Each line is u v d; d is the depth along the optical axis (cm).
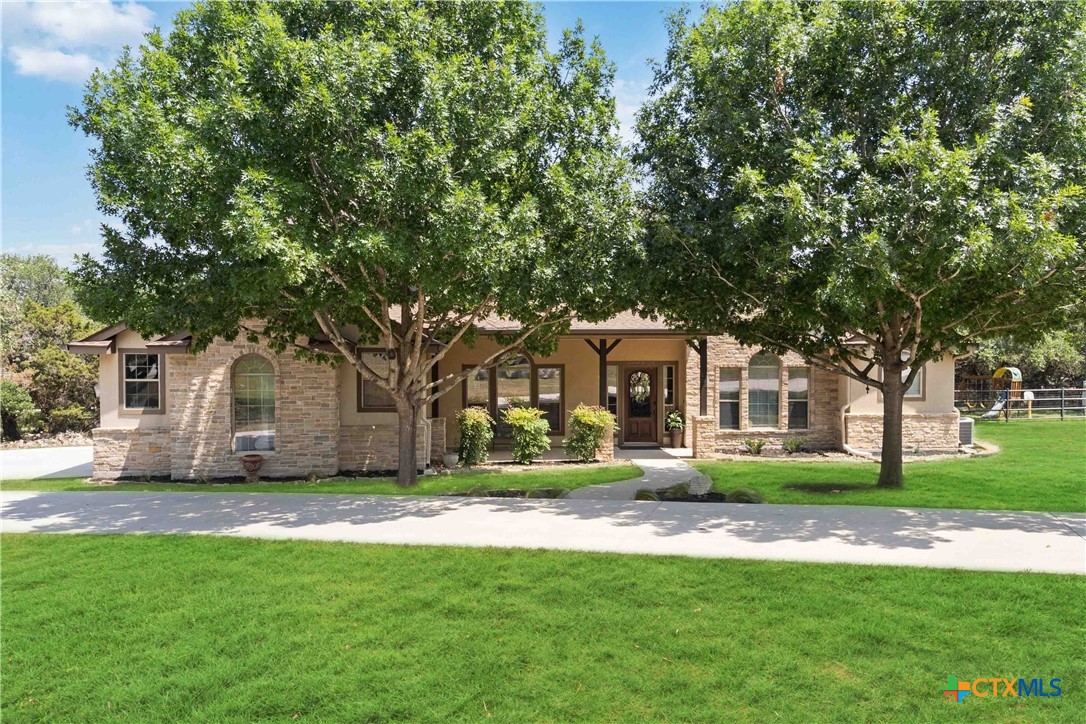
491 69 1062
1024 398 3083
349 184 962
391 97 1019
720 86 1109
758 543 809
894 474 1261
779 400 1955
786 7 1061
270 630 571
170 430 1588
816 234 923
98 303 1121
